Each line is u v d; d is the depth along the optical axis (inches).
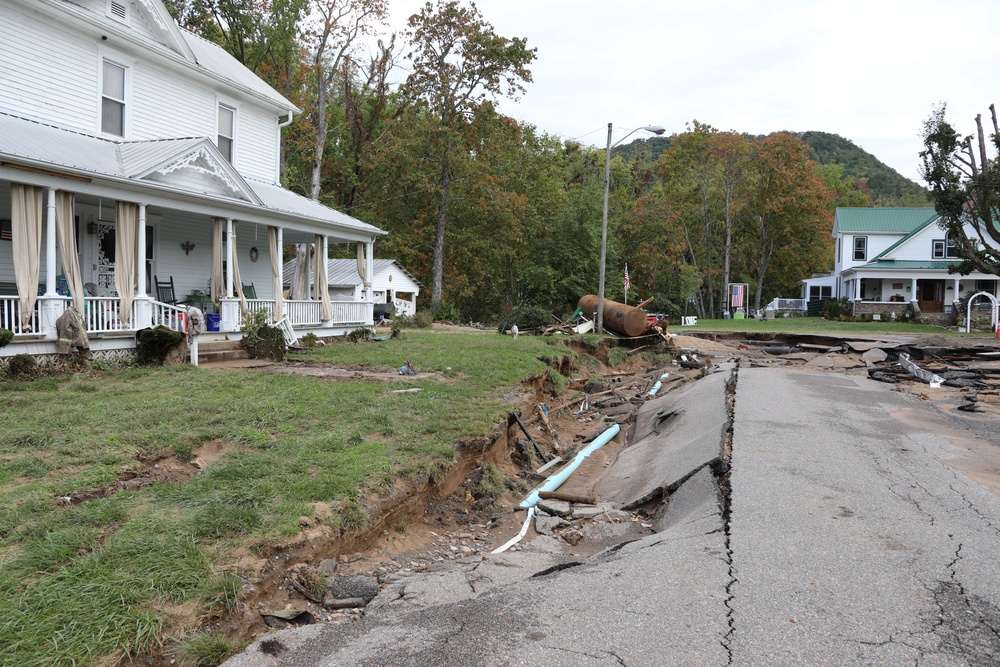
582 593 179.2
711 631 154.5
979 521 229.9
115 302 510.6
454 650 149.6
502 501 315.6
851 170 5201.8
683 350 1008.2
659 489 303.1
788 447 339.3
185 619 156.8
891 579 181.8
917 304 1728.6
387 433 320.5
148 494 221.6
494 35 1470.2
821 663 139.8
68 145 513.0
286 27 1379.2
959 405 495.2
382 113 1738.4
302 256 854.5
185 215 689.0
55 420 299.3
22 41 533.3
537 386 563.5
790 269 2353.6
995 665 138.6
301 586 186.9
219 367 507.5
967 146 1247.5
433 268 1584.6
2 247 526.3
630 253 2095.2
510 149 1697.8
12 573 162.9
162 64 658.8
